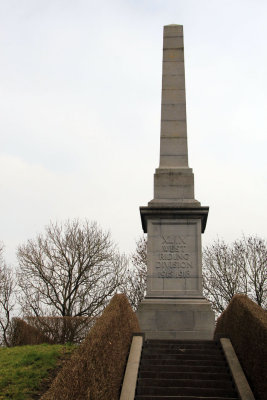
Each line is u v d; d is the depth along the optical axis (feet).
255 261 122.62
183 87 71.77
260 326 37.99
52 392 26.94
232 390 38.73
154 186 66.69
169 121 70.23
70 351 51.49
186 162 68.44
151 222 63.72
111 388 35.63
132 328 50.03
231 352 44.93
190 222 63.41
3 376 43.16
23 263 105.70
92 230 115.14
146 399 37.27
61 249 108.06
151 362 43.70
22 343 71.20
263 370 36.22
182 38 74.43
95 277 107.86
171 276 61.62
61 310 102.01
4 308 101.96
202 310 59.31
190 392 38.55
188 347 47.91
